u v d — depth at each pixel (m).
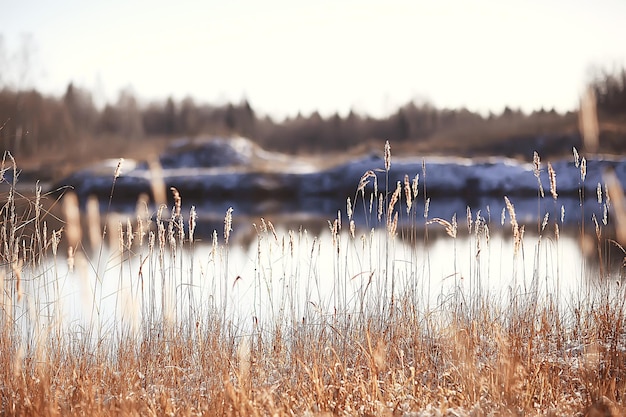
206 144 74.12
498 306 9.95
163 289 8.91
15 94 56.03
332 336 8.98
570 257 17.66
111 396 7.13
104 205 45.22
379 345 7.25
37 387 7.13
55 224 20.83
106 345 8.76
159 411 6.84
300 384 7.40
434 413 6.30
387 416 6.25
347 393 7.09
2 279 7.57
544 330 9.27
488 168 46.75
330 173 50.94
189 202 48.00
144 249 16.19
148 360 8.22
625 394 6.66
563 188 41.03
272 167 62.47
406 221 32.09
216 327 8.99
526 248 20.31
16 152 8.95
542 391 6.95
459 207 38.97
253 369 7.86
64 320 9.39
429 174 46.50
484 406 6.54
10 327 8.04
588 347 8.27
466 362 7.14
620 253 18.09
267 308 9.75
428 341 8.70
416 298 9.73
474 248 21.08
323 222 32.69
